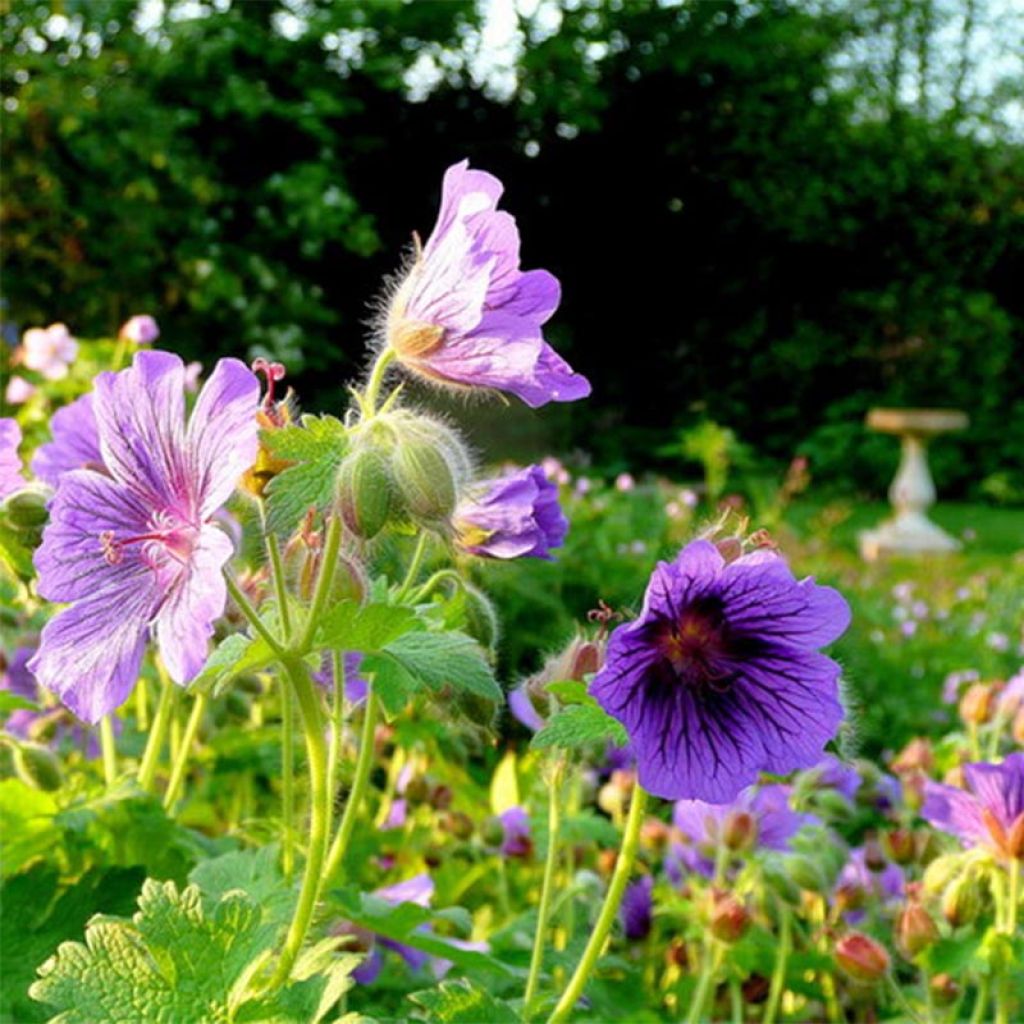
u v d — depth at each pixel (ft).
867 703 3.10
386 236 8.07
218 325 6.49
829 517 6.24
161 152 6.11
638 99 8.62
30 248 5.89
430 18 7.83
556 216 8.75
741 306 8.88
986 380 8.87
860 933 1.26
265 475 0.78
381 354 0.78
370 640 0.74
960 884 1.11
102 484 0.76
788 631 0.76
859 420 8.92
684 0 8.55
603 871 1.61
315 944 0.90
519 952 1.27
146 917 0.75
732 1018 1.53
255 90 6.81
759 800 1.45
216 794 1.72
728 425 8.89
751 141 8.67
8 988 1.03
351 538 0.82
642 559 3.44
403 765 1.78
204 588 0.69
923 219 8.82
